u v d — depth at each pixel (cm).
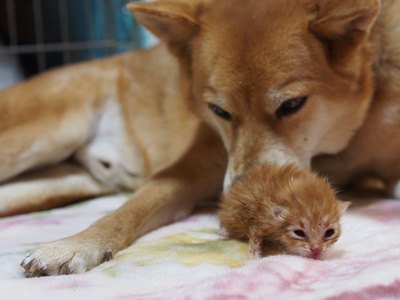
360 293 32
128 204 51
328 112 51
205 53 52
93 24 100
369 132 56
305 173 44
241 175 48
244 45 49
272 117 49
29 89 70
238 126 51
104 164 72
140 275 38
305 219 39
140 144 72
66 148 70
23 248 46
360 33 48
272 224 40
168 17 52
